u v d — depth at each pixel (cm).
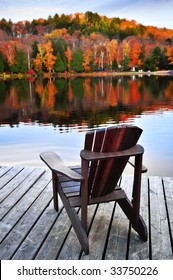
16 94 1630
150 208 229
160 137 612
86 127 756
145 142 573
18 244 187
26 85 2248
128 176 301
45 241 190
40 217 220
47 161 185
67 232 200
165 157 473
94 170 173
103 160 170
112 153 164
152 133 651
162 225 205
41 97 1480
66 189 194
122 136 164
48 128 749
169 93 1520
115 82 2364
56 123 820
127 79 2605
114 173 181
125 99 1334
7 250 181
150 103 1186
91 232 198
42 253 178
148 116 888
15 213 226
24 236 195
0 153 518
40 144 581
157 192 257
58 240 190
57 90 1831
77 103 1248
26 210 231
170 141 577
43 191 265
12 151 532
